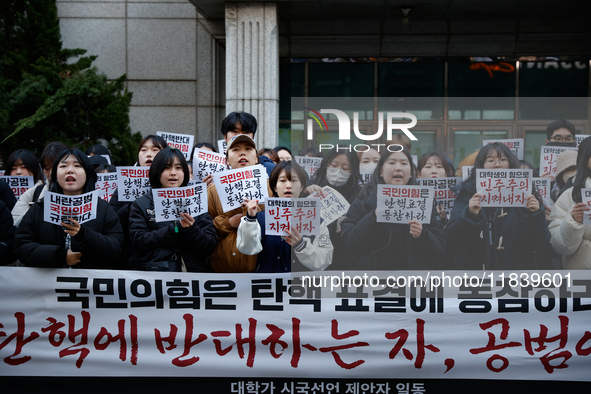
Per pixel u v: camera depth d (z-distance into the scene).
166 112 9.27
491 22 9.02
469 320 3.36
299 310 3.40
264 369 3.40
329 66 9.33
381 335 3.38
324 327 3.40
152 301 3.42
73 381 3.43
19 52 7.84
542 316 3.34
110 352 3.42
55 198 3.21
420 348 3.37
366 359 3.38
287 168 3.50
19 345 3.43
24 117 7.41
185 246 3.50
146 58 9.23
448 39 9.11
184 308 3.42
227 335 3.41
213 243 3.45
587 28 8.92
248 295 3.42
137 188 3.99
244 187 3.49
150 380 3.42
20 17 7.66
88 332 3.43
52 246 3.35
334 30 9.18
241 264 3.57
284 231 3.35
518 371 3.33
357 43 9.21
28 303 3.43
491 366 3.34
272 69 7.73
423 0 8.11
